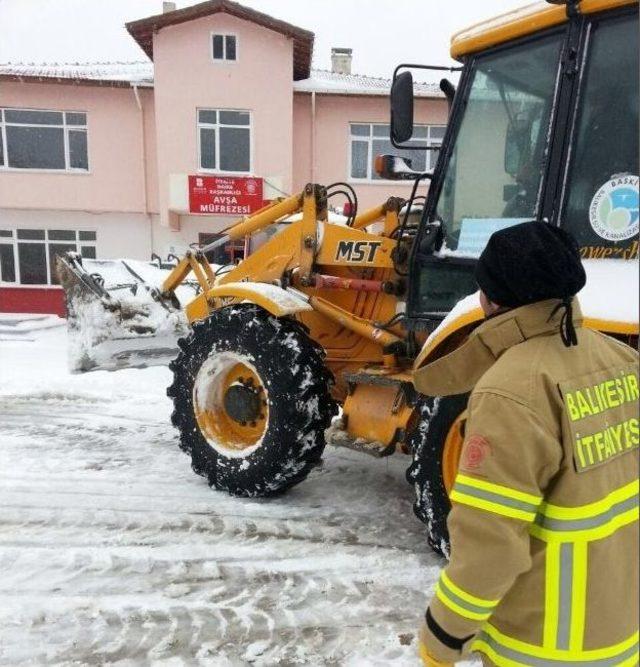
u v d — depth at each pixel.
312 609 2.60
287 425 3.39
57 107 15.57
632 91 2.26
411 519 3.43
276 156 15.49
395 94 2.91
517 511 1.21
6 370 7.63
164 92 15.06
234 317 3.60
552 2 2.31
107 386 6.59
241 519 3.41
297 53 15.73
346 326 3.66
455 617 1.26
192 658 2.30
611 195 2.30
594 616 1.28
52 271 16.20
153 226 16.09
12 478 4.01
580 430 1.26
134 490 3.82
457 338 2.70
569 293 1.29
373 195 16.25
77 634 2.43
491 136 2.74
